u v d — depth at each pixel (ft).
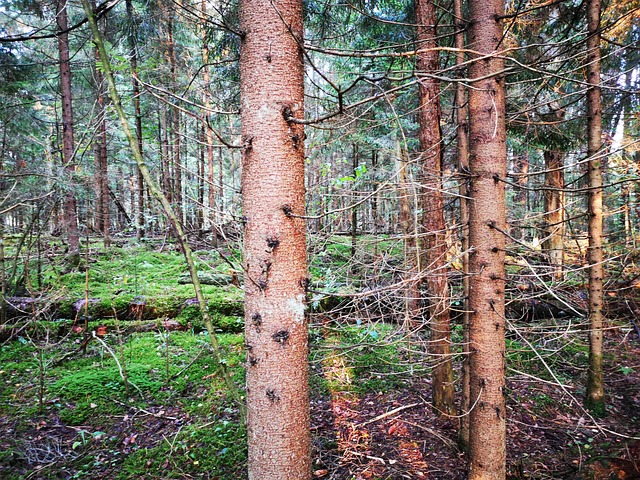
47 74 31.86
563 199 17.90
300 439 6.33
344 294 7.11
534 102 11.96
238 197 9.27
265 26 5.91
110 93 5.93
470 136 8.43
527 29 14.90
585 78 14.08
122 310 19.16
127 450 11.16
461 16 11.07
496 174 8.11
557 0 7.14
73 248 23.47
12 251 21.35
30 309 17.53
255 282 6.15
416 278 8.56
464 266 10.62
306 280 6.44
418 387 14.73
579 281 19.94
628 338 18.20
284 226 6.09
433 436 11.99
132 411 12.84
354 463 10.85
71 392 13.41
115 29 27.61
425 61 12.22
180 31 30.55
